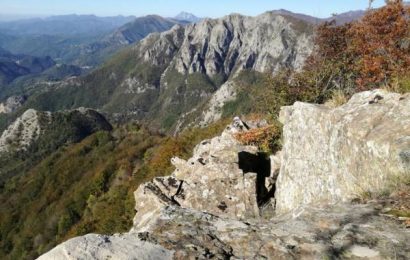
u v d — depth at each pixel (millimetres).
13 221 51719
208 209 11344
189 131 30953
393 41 17141
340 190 6961
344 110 7742
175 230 4297
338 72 19312
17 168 149500
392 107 6777
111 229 21797
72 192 44812
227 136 15102
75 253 3439
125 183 29547
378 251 3809
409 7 17297
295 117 9969
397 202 4828
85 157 56000
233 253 3926
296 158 9547
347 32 22312
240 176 11828
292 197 9383
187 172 14258
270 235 4258
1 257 44531
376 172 5898
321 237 4164
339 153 7227
